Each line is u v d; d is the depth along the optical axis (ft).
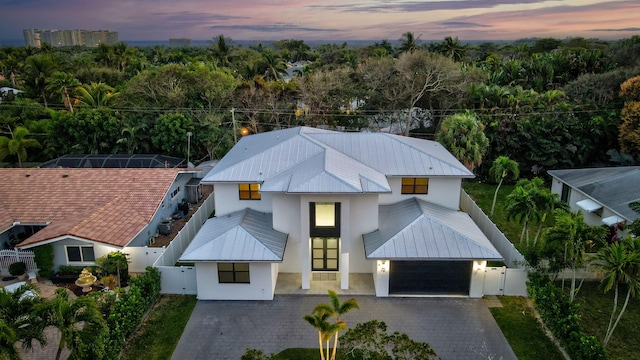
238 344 67.41
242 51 367.45
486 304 76.74
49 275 84.43
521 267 78.43
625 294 78.95
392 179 89.81
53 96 210.18
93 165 136.98
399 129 190.80
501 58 295.48
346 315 73.77
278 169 86.79
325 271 86.02
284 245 79.20
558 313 65.00
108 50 320.70
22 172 110.63
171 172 112.88
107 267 79.56
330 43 602.44
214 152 157.69
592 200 101.86
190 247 77.92
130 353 65.46
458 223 83.71
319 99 184.96
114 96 191.01
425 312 74.64
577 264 66.85
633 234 78.79
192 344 67.41
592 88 178.70
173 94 177.27
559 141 144.77
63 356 64.44
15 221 93.56
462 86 175.94
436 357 63.93
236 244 76.02
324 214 77.71
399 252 74.74
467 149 118.73
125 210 96.89
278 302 77.87
